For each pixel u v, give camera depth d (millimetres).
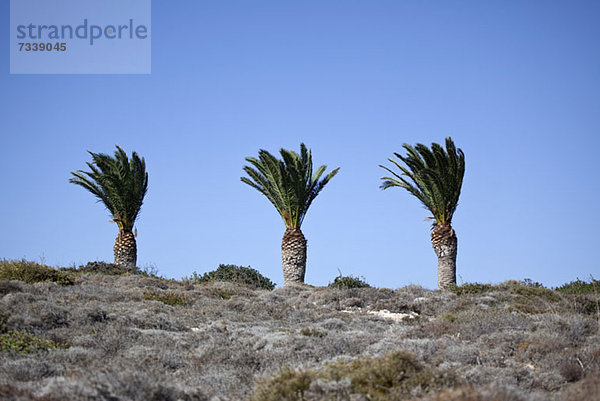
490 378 9469
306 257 31688
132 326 14578
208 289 23281
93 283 22531
